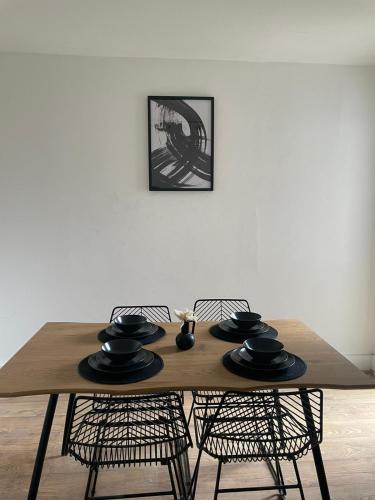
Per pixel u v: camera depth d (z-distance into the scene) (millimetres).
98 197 2668
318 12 1950
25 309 2740
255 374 1390
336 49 2424
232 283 2852
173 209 2729
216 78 2619
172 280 2807
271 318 2920
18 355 1542
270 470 1837
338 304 2945
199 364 1484
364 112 2740
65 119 2568
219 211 2762
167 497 1690
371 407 2406
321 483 1439
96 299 2779
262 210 2785
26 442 2037
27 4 1864
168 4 1865
